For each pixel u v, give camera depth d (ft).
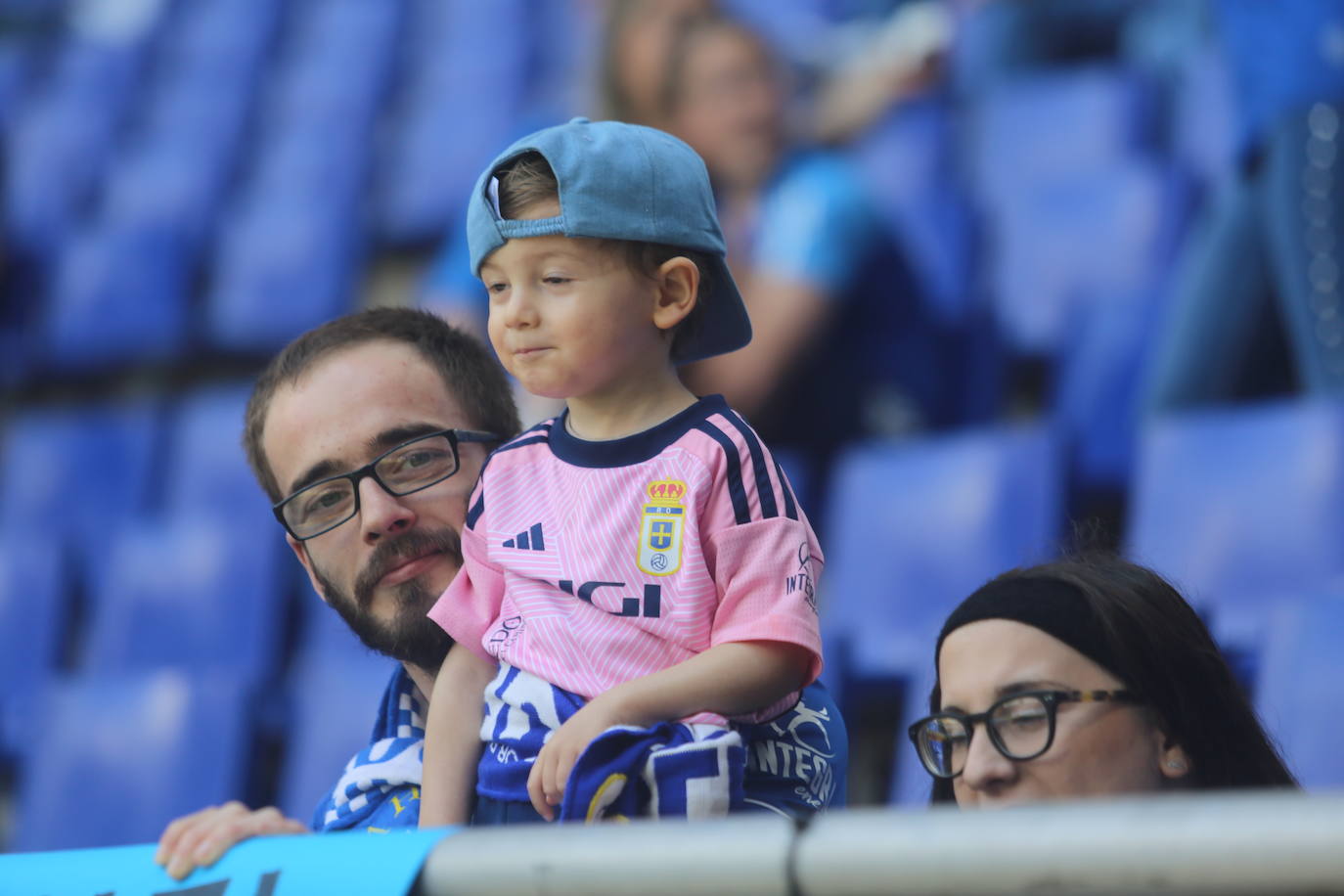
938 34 64.69
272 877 12.96
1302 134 46.34
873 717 49.55
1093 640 16.75
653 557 16.01
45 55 95.14
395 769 18.62
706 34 62.34
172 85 90.94
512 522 17.06
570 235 16.06
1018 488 48.62
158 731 53.62
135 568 62.69
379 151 83.10
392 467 18.71
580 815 14.64
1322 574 41.68
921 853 10.39
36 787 54.19
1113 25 64.28
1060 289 56.90
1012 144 62.23
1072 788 16.31
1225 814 9.77
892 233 58.85
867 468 51.65
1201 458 44.83
